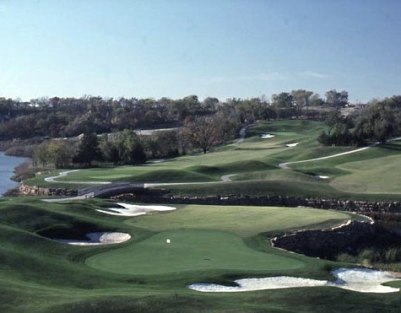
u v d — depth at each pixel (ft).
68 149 465.06
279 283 108.37
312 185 309.63
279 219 190.90
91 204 220.23
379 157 427.33
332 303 94.58
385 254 170.09
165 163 453.58
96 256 131.54
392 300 96.78
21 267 110.42
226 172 367.45
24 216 168.45
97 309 83.10
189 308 84.58
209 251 137.28
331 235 177.17
